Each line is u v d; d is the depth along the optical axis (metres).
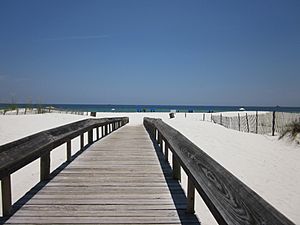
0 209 4.50
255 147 12.59
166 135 5.39
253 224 1.50
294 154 11.32
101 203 3.78
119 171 5.51
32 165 7.88
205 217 4.61
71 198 3.96
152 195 4.13
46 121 20.83
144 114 40.84
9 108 30.88
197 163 2.82
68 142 6.33
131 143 9.74
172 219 3.32
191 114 40.25
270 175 8.71
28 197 3.98
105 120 12.28
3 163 2.72
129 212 3.50
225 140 14.08
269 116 25.27
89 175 5.19
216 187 2.17
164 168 5.77
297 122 14.73
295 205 6.52
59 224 3.14
